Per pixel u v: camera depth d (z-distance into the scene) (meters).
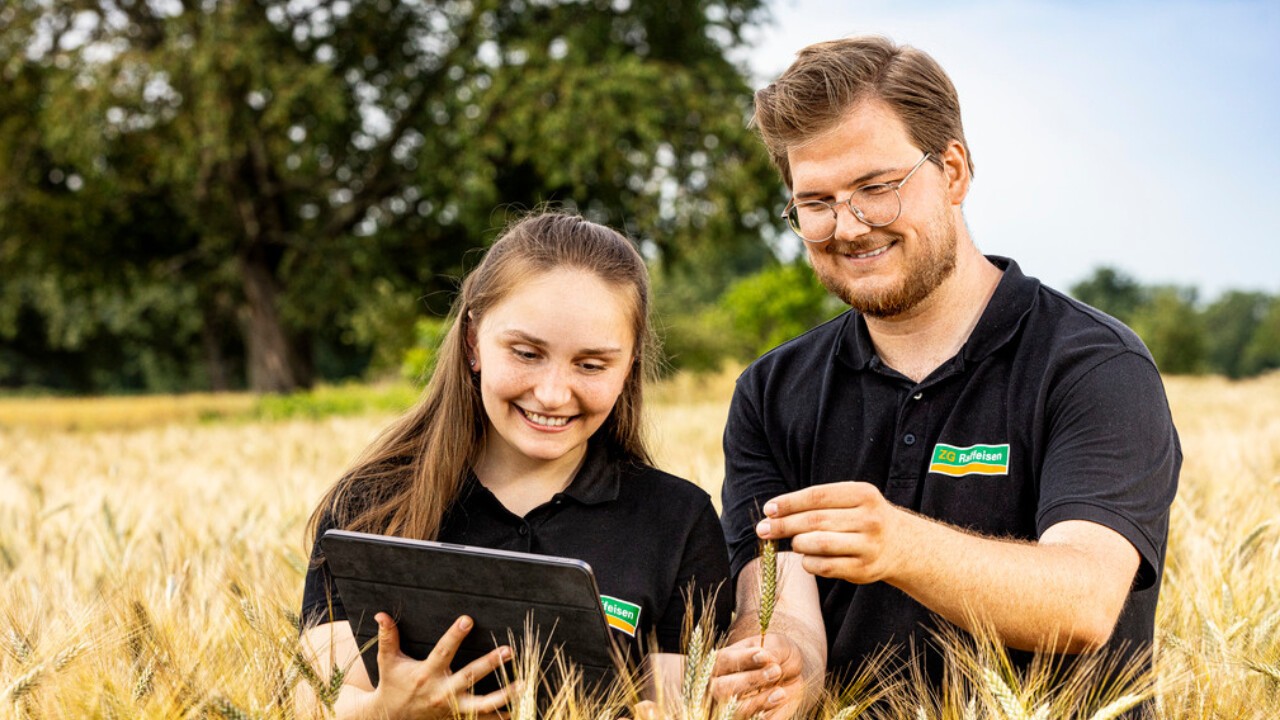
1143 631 2.22
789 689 2.15
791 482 2.63
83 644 2.10
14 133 21.91
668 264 22.66
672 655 2.17
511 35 20.83
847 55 2.27
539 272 2.12
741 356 26.92
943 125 2.26
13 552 3.80
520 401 2.14
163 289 35.84
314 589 2.22
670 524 2.32
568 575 1.77
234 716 1.79
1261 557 2.98
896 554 1.76
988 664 1.91
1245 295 104.62
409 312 25.84
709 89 20.59
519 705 1.74
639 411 2.44
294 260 23.44
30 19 21.00
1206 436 7.57
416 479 2.28
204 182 22.31
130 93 19.69
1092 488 2.04
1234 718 2.04
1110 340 2.20
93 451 9.39
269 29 19.92
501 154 19.73
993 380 2.31
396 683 1.91
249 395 32.41
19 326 43.84
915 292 2.31
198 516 4.32
